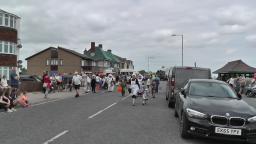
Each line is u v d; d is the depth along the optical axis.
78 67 89.56
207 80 12.30
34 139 9.66
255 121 9.33
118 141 9.51
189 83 12.02
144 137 10.20
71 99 25.59
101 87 43.56
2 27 42.78
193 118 9.56
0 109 17.80
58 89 36.78
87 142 9.32
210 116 9.35
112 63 120.56
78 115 15.32
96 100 24.59
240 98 11.16
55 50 90.94
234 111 9.44
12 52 44.31
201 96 11.06
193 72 19.72
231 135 9.20
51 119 13.94
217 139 10.28
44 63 91.50
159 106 20.36
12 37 44.19
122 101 23.78
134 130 11.38
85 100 24.56
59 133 10.61
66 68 90.25
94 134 10.51
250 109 9.73
